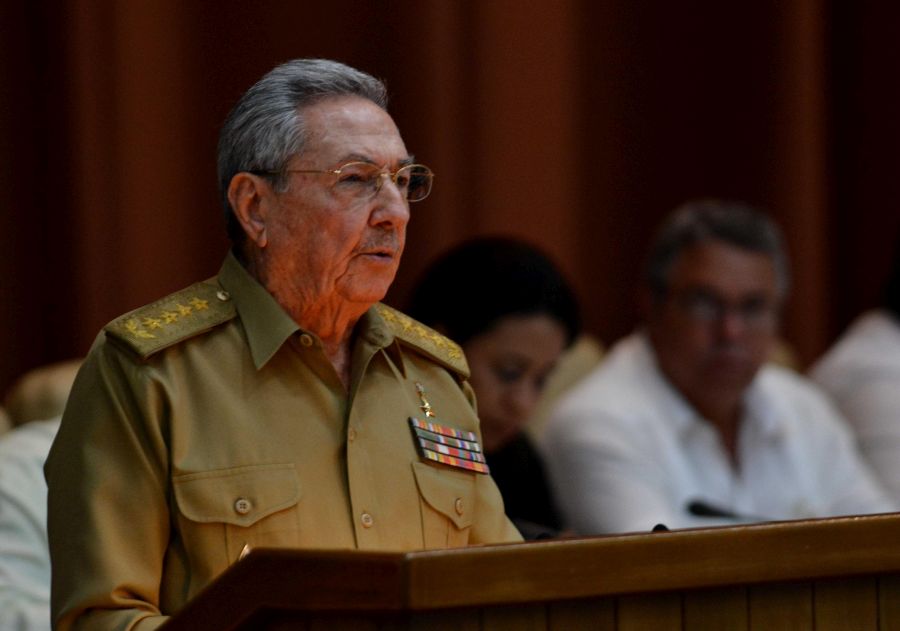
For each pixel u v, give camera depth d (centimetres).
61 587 589
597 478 1203
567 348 1056
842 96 1783
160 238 1352
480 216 1534
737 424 1265
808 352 1700
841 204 1791
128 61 1336
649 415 1226
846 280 1794
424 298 1041
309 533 613
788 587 525
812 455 1298
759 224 1231
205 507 597
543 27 1562
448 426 680
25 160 1317
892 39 1773
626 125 1667
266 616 491
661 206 1681
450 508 655
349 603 475
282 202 627
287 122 625
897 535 528
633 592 499
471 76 1534
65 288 1323
